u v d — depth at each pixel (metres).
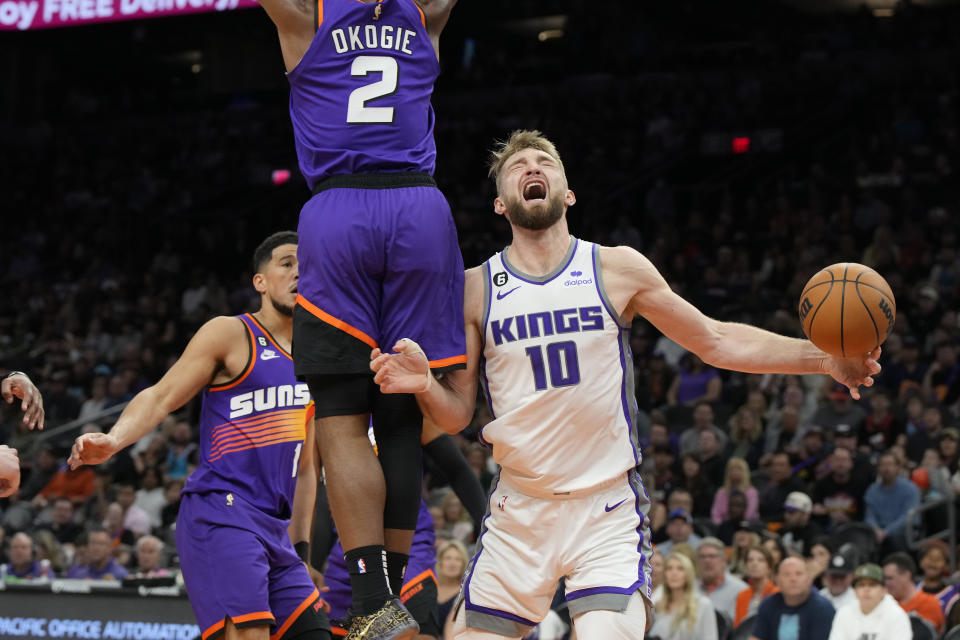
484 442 4.07
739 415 11.84
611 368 3.97
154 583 7.54
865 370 3.93
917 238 15.45
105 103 27.25
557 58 25.23
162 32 24.91
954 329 13.27
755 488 10.50
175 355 17.47
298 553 5.23
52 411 16.30
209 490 4.82
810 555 9.12
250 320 4.98
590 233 18.95
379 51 3.81
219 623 4.69
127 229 22.84
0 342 19.62
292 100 3.96
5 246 23.38
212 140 24.72
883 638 7.39
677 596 8.22
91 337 18.67
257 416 4.88
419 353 3.47
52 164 25.52
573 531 3.98
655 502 10.45
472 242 18.66
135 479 13.33
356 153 3.75
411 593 5.84
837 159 19.20
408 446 3.77
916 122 18.72
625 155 20.62
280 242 4.96
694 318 4.04
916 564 9.31
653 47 22.77
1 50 26.02
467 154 21.92
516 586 4.01
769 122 20.67
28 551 9.99
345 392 3.70
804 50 21.88
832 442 11.01
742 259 16.41
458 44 25.69
